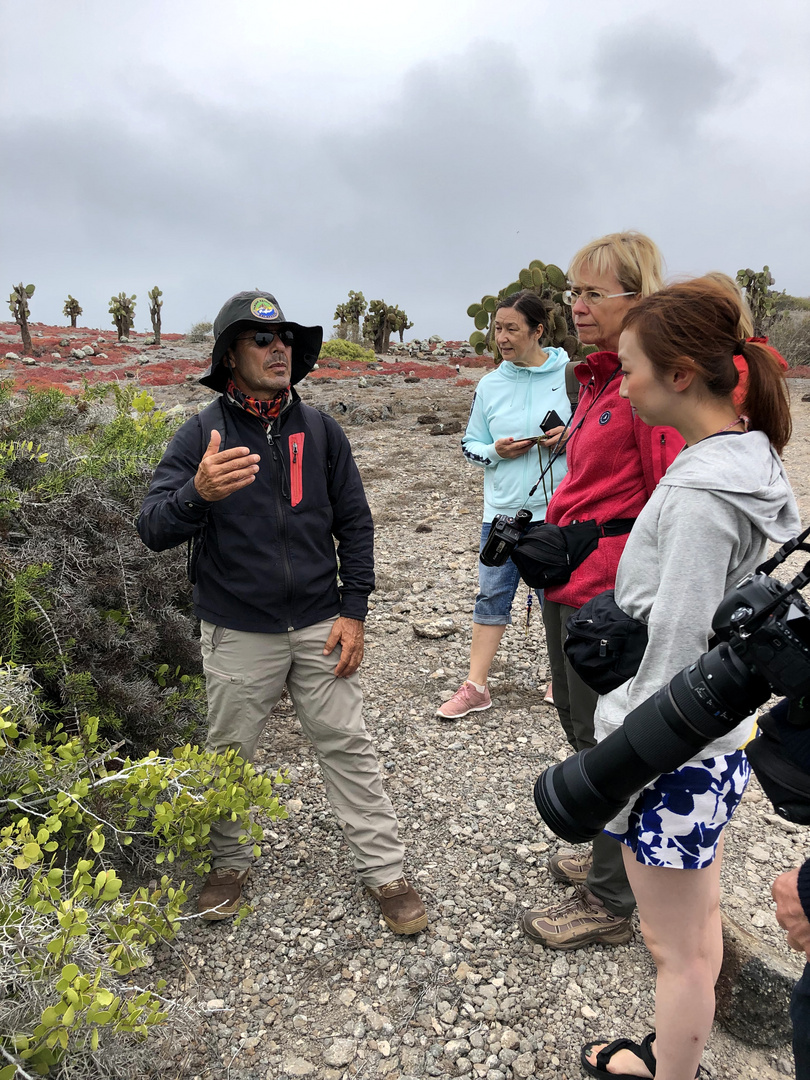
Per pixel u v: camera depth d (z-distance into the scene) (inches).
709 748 57.6
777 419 56.2
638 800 60.0
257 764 131.5
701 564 54.1
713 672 48.5
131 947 71.6
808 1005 46.8
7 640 100.9
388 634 189.5
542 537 86.1
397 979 88.4
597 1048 75.5
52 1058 62.6
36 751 86.2
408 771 131.4
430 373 902.4
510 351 134.7
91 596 111.7
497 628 146.6
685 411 57.6
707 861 58.4
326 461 96.6
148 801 85.0
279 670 94.0
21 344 1302.9
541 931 91.7
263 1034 81.4
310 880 105.1
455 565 240.1
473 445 141.4
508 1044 79.6
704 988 61.6
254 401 90.8
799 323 805.9
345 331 1412.4
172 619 121.5
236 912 97.4
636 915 98.6
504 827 115.8
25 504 112.2
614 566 83.7
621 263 78.5
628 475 82.4
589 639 62.5
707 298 55.1
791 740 44.9
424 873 106.1
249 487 90.0
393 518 299.4
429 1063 77.9
